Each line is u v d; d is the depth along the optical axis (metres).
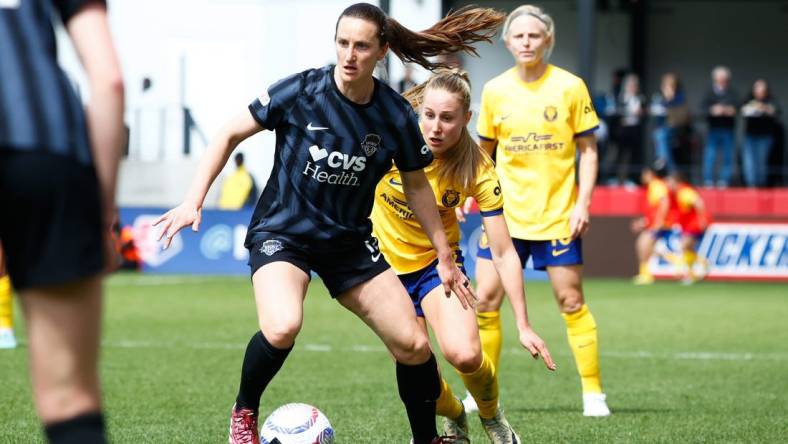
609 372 29.78
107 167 9.38
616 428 20.95
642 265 65.38
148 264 67.19
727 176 70.44
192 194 15.41
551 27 23.67
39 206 9.10
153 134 73.44
